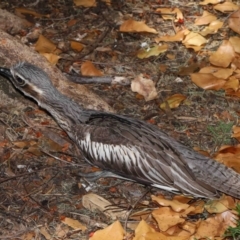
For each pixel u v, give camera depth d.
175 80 13.59
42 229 10.87
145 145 11.12
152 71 13.84
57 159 12.01
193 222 11.03
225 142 12.33
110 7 15.44
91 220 11.06
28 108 12.87
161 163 11.02
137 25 14.50
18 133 12.48
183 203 11.09
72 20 15.12
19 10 15.28
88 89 12.96
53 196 11.42
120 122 11.45
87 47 14.49
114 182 11.76
